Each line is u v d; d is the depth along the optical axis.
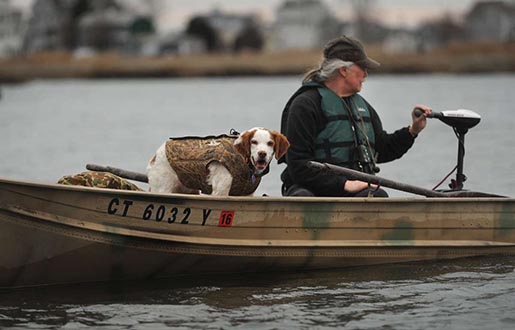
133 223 9.98
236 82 89.62
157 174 10.97
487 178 18.91
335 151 11.22
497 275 10.77
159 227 10.09
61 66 95.19
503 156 22.62
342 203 10.71
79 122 39.94
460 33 150.12
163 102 56.47
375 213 10.91
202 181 10.62
